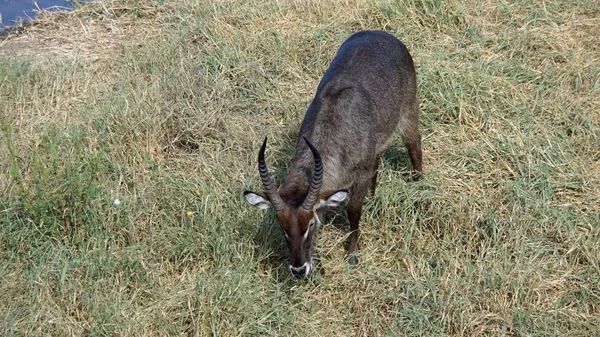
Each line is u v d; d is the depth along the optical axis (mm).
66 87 8477
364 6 9266
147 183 7371
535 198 7098
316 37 8953
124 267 6664
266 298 6520
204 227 6922
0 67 8562
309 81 8477
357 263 6875
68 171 7004
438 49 8641
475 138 7738
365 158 6684
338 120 6586
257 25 9234
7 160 7391
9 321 6195
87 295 6410
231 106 8250
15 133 7809
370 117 6734
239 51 8773
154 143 7766
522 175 7273
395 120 7059
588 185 7203
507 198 7125
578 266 6656
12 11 10234
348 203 6797
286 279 6648
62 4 10430
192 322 6355
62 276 6469
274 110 8227
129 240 6938
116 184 7332
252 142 7789
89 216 6953
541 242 6812
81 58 8992
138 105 7988
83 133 7766
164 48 8930
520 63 8531
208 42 8953
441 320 6328
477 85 8086
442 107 7984
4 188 7121
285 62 8672
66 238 6902
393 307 6512
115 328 6238
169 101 8180
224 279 6527
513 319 6328
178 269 6820
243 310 6391
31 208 6840
